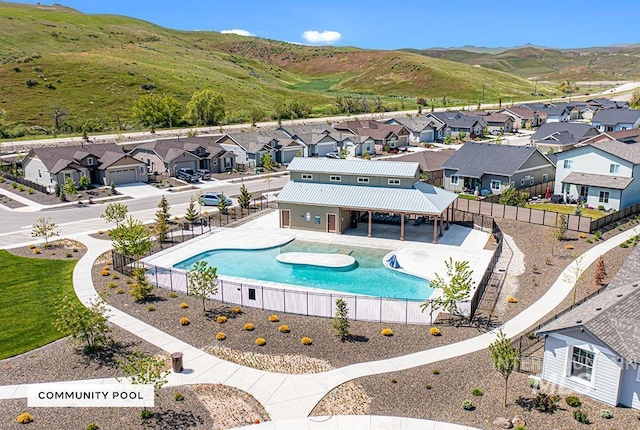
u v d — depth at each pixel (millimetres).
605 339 21125
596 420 20438
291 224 50500
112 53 183125
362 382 23734
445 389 23000
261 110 142250
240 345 27328
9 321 30156
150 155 79750
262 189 70062
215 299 33594
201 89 159000
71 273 38031
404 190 47594
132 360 25203
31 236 47500
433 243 45750
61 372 24531
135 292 33000
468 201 56938
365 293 35281
